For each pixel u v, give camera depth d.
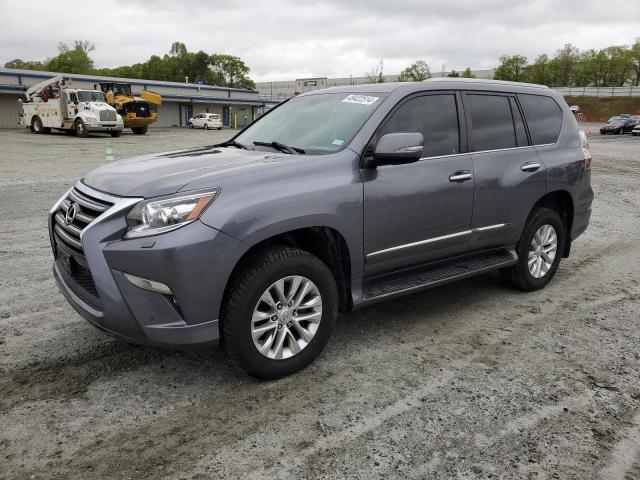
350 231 3.50
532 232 4.86
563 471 2.54
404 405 3.09
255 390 3.24
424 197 3.90
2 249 6.21
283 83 116.31
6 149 19.78
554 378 3.44
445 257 4.26
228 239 2.97
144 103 33.81
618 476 2.52
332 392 3.22
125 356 3.64
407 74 80.69
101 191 3.20
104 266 2.93
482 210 4.36
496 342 3.97
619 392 3.28
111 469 2.52
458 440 2.77
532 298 4.95
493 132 4.55
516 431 2.85
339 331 4.12
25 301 4.61
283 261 3.19
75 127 29.53
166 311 2.95
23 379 3.31
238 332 3.10
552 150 5.02
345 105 4.09
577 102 92.31
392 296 3.80
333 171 3.48
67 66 105.00
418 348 3.85
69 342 3.83
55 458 2.59
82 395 3.15
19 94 40.19
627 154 23.16
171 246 2.85
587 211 5.48
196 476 2.47
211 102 55.75
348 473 2.50
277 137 4.15
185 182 3.05
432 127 4.10
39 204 8.90
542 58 110.94
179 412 2.99
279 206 3.16
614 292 5.17
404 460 2.60
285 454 2.64
